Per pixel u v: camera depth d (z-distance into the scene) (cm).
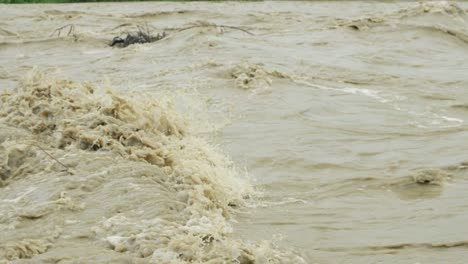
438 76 1938
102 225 859
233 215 970
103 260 775
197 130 1375
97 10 4119
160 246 805
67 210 903
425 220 967
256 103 1584
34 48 2567
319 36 2548
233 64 1911
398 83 1827
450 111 1561
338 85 1784
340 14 3544
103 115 1139
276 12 3691
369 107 1573
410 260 853
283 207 1009
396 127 1418
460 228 940
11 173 1038
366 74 1919
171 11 3647
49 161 1033
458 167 1173
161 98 1302
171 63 2069
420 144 1304
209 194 973
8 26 3272
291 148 1275
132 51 2317
